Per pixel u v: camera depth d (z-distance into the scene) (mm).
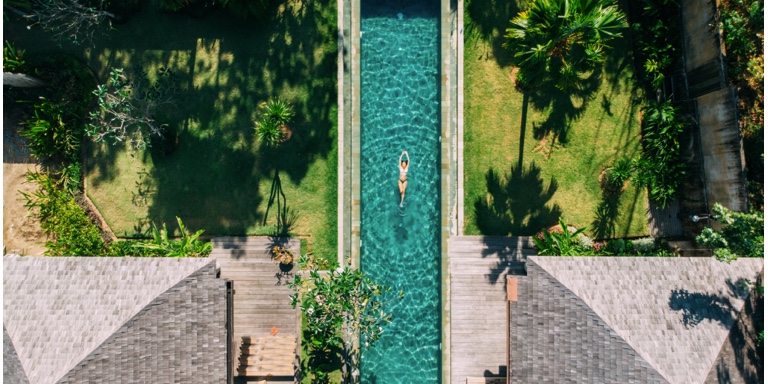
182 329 17453
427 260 22531
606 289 17438
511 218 22062
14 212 21781
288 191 21969
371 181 22500
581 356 17031
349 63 21672
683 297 17234
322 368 21516
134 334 16750
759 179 19766
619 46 22109
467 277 21938
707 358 16125
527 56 18031
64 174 21531
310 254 21906
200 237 21875
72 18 21562
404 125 22531
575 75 18125
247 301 21688
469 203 22109
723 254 15641
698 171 20656
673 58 21219
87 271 17703
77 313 16875
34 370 15914
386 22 22516
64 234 20984
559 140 22062
